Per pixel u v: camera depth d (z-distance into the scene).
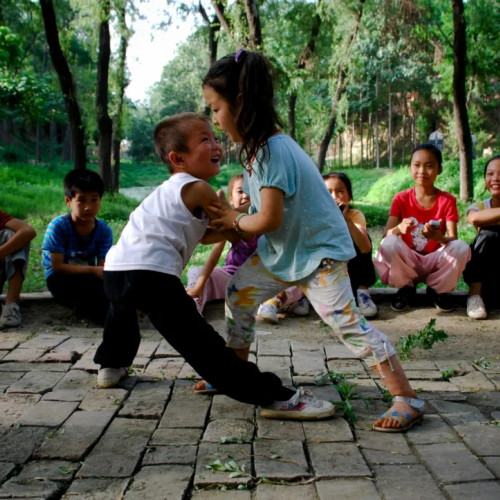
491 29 17.03
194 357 2.33
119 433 2.31
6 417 2.48
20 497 1.80
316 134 18.33
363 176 34.62
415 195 4.60
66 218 4.26
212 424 2.39
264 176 2.28
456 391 2.80
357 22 15.08
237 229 2.36
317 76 17.44
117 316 2.69
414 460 2.06
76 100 13.02
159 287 2.33
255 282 2.56
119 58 17.44
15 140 45.97
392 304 4.60
